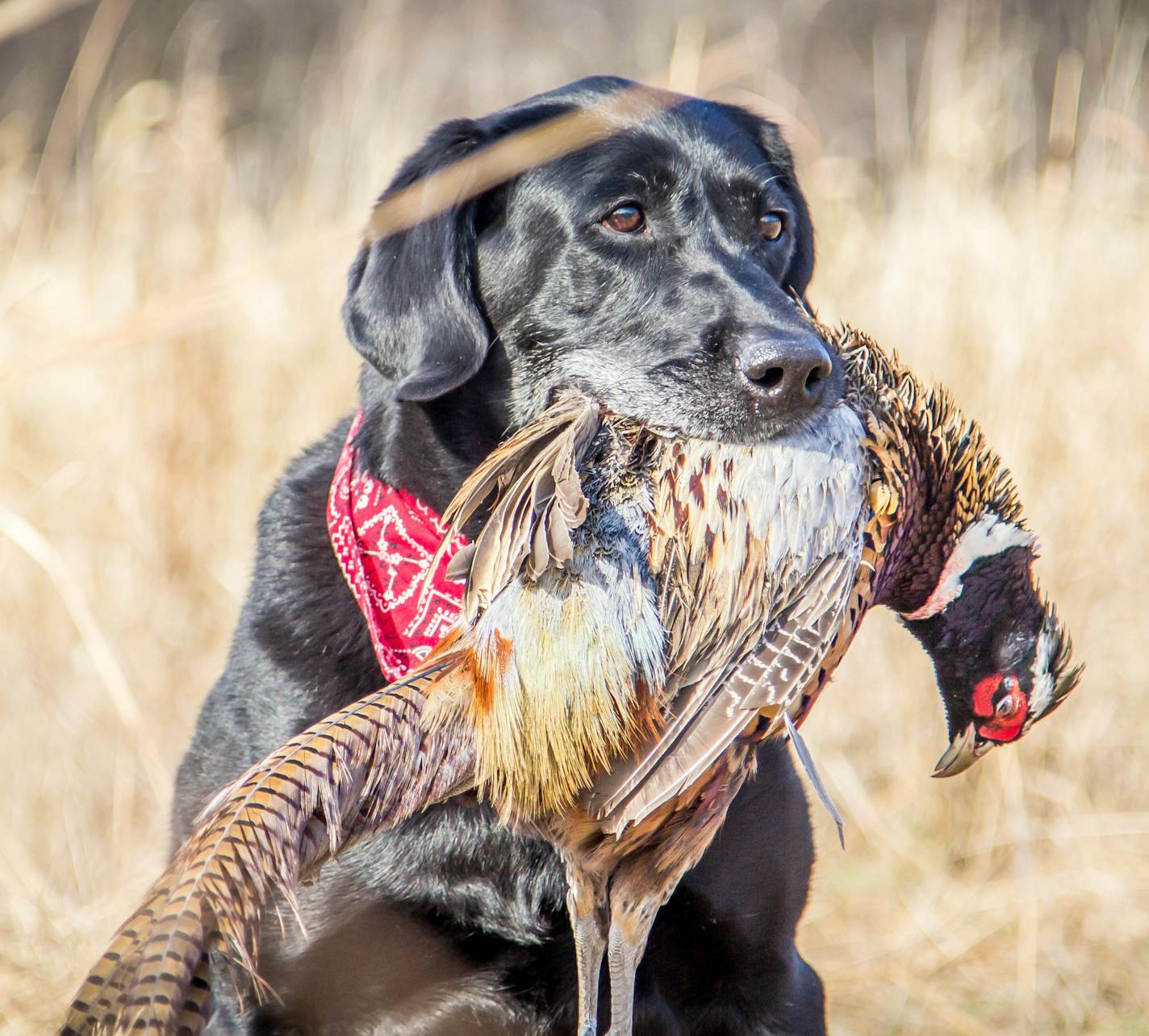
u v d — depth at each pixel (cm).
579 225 484
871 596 393
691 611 343
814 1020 492
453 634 361
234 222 891
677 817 356
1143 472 812
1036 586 455
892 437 398
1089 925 692
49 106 1334
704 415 402
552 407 364
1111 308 851
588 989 365
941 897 722
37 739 749
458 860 451
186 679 788
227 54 1502
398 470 486
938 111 923
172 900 286
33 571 779
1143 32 1037
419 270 487
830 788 769
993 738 459
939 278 838
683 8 1559
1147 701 780
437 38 1343
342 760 317
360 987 462
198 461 838
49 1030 603
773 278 515
